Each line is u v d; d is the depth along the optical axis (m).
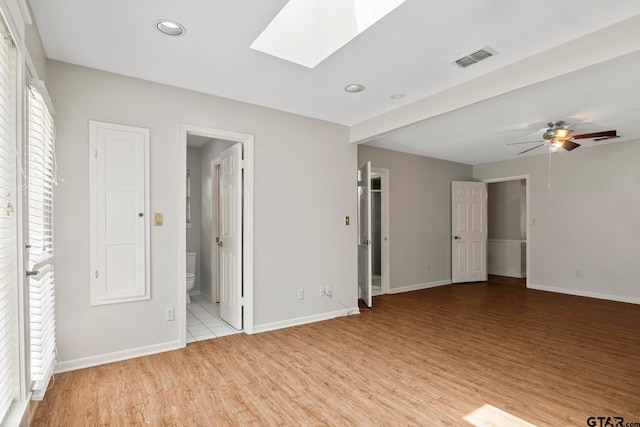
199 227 5.59
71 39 2.33
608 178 5.29
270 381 2.55
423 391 2.41
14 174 1.60
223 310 4.09
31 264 1.87
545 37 2.27
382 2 2.04
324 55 2.57
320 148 4.14
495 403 2.25
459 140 4.96
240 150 3.70
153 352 3.05
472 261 6.76
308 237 4.04
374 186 7.46
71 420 2.04
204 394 2.36
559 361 2.93
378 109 3.76
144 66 2.74
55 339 2.61
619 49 2.09
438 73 2.83
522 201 7.29
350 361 2.92
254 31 2.23
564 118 3.88
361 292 5.23
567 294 5.67
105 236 2.82
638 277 5.02
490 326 3.92
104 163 2.82
